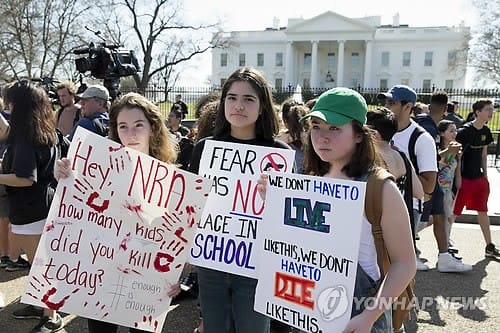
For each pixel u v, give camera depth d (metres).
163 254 2.24
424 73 61.84
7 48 30.02
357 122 1.76
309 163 2.02
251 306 2.26
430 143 3.67
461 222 6.89
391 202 1.66
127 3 32.88
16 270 4.39
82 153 2.23
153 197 2.23
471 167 5.24
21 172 3.00
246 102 2.25
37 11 30.55
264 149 2.28
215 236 2.31
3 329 3.29
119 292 2.23
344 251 1.72
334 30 60.09
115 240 2.23
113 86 7.08
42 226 3.25
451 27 60.50
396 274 1.63
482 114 5.13
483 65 45.31
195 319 3.57
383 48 62.88
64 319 3.48
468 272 4.68
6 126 3.79
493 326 3.49
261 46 65.25
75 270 2.22
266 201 1.95
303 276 1.83
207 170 2.38
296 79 64.38
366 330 1.63
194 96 17.70
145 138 2.40
